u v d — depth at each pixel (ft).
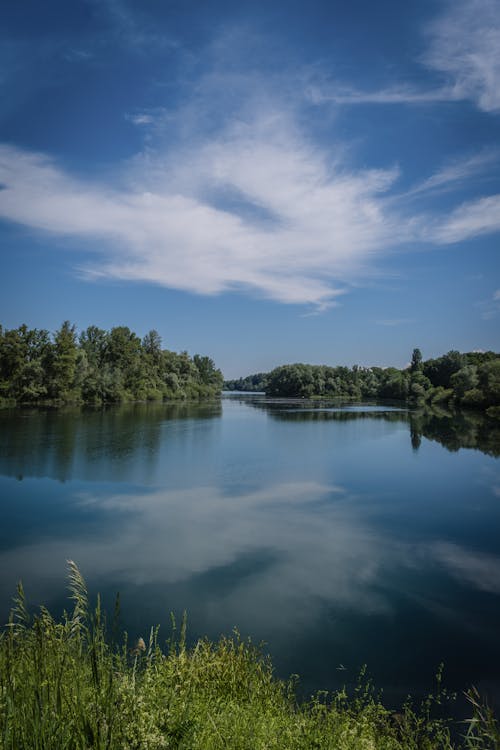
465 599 42.52
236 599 41.81
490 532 60.70
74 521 62.69
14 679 13.67
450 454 117.29
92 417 194.90
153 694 16.10
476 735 23.76
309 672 31.01
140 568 48.16
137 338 382.22
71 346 253.85
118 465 98.17
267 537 57.98
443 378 415.23
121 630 35.17
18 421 171.73
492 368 272.92
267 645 34.32
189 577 46.24
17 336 227.61
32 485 81.20
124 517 64.80
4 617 36.60
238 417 221.05
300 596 42.60
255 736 15.92
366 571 48.55
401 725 24.21
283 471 96.07
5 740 11.34
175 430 160.45
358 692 28.76
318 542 56.54
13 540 55.52
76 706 12.56
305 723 17.69
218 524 62.59
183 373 452.35
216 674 21.80
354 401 419.95
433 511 69.46
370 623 38.04
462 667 31.86
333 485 85.10
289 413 252.42
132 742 12.50
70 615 37.27
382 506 71.82
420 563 50.65
